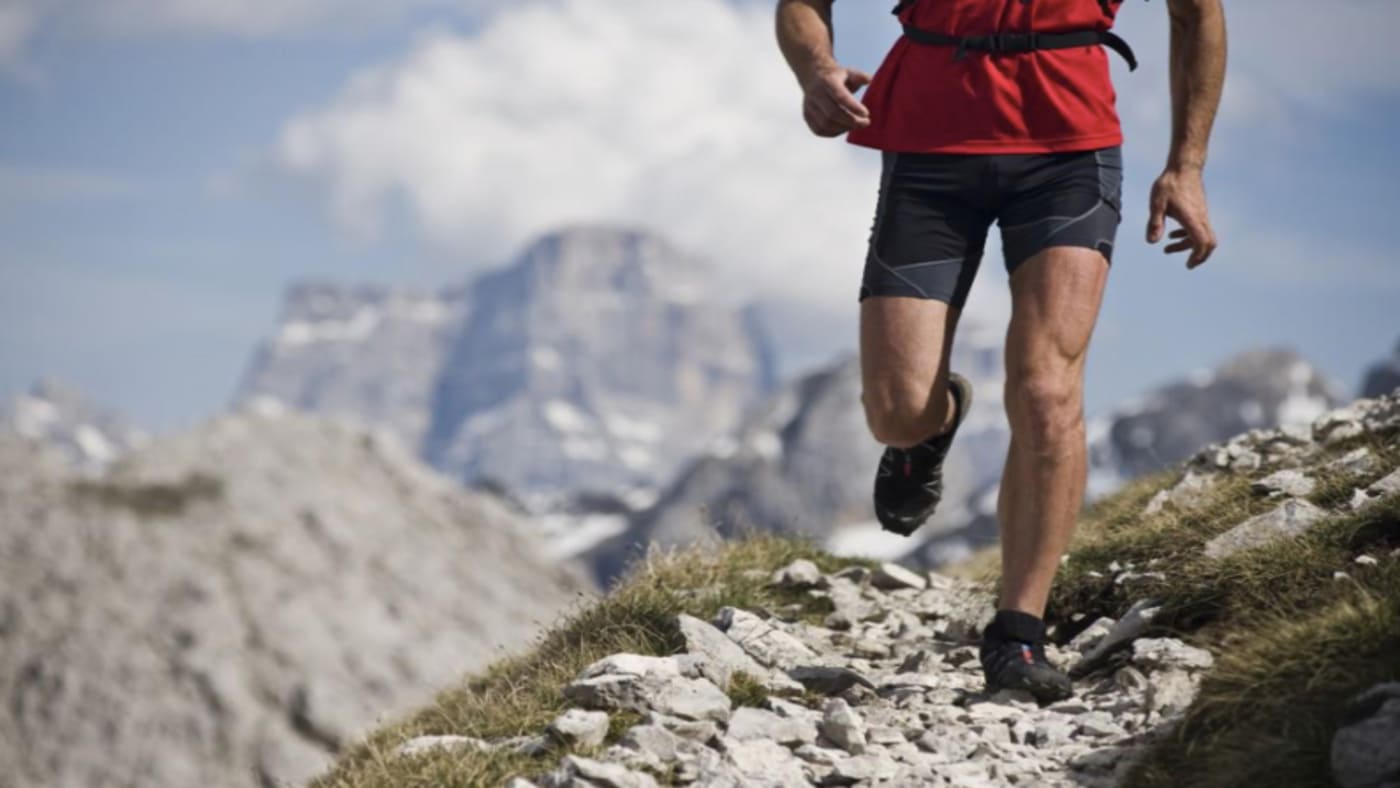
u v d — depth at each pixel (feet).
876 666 24.70
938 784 17.17
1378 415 30.83
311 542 247.29
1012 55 19.24
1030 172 19.25
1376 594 18.04
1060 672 20.42
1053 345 19.16
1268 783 15.38
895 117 19.84
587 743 19.08
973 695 21.11
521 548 272.31
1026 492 19.89
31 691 207.21
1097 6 19.47
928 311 19.60
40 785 191.93
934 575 32.65
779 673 22.52
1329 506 24.26
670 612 26.18
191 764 194.18
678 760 18.37
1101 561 26.37
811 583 29.89
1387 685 15.24
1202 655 19.99
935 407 19.66
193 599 226.58
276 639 220.43
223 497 257.75
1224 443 33.19
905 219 19.67
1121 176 19.69
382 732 28.37
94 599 226.58
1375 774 14.47
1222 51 19.44
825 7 19.67
